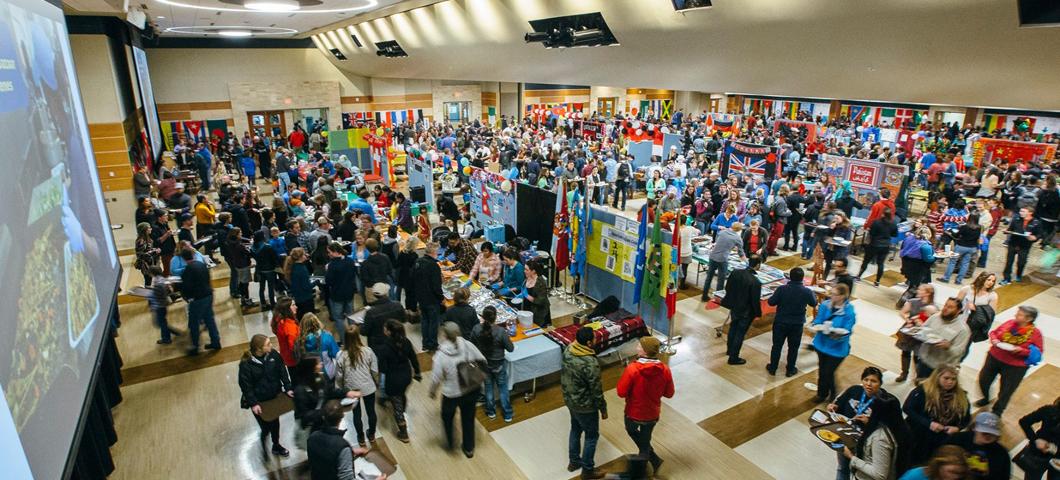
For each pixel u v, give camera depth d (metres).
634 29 12.07
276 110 28.22
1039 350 6.02
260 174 22.98
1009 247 10.40
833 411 4.87
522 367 6.57
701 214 12.40
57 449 3.26
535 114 32.34
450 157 18.55
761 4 9.45
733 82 13.05
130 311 9.48
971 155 20.59
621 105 38.56
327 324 8.87
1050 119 25.20
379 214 13.02
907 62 9.42
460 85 33.38
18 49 3.61
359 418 5.86
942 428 4.42
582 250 9.39
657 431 6.22
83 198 5.00
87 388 4.10
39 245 3.50
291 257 7.83
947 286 10.38
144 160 17.28
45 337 3.37
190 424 6.41
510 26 14.62
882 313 9.24
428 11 16.69
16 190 3.19
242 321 9.06
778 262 11.86
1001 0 7.26
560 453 5.89
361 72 28.81
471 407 5.64
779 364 7.66
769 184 15.31
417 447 5.97
